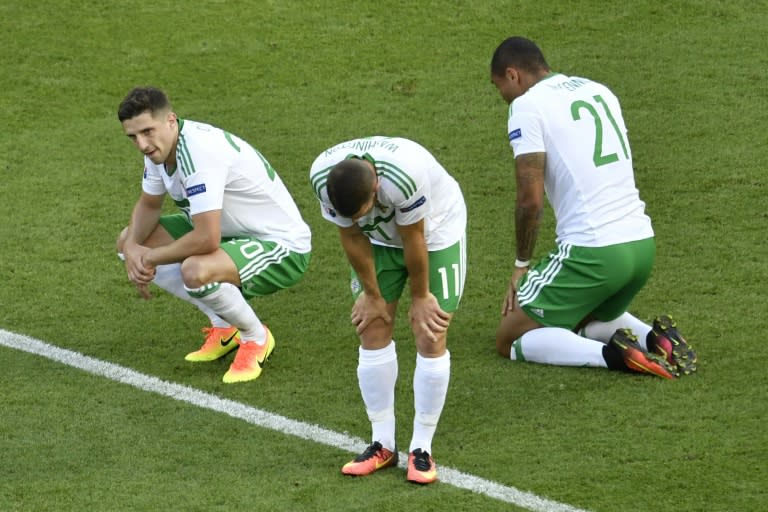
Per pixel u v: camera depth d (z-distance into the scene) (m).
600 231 21.38
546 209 29.84
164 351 23.50
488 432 19.73
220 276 21.88
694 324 23.45
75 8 42.12
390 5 42.69
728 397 20.47
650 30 40.59
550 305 21.92
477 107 35.97
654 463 18.44
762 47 38.84
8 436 19.98
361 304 18.02
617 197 21.55
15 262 27.72
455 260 18.66
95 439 19.84
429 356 18.00
